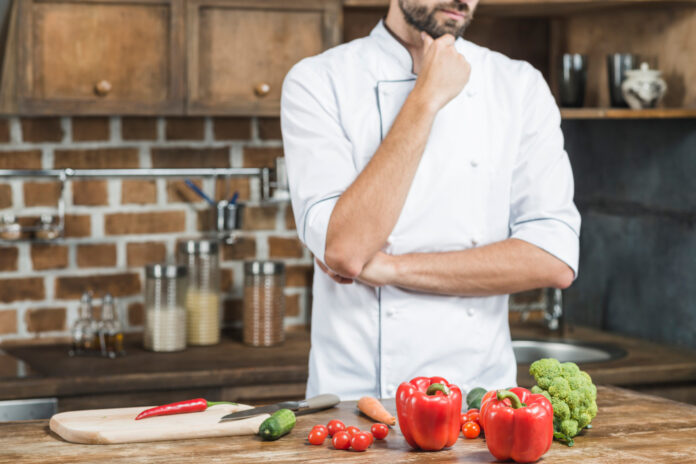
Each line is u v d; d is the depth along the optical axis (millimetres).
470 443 1449
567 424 1417
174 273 2678
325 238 1680
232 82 2678
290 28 2703
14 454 1377
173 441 1457
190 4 2621
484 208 1840
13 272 2814
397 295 1785
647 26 2818
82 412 1572
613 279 3027
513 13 3010
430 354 1797
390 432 1509
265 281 2770
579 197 3174
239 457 1360
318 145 1776
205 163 2965
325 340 1847
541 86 1896
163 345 2678
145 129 2906
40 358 2590
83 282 2881
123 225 2906
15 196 2807
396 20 1871
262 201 2961
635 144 2904
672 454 1369
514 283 1754
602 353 2736
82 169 2824
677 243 2758
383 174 1661
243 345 2797
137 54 2604
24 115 2607
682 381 2555
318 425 1456
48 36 2529
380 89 1831
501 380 1873
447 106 1824
